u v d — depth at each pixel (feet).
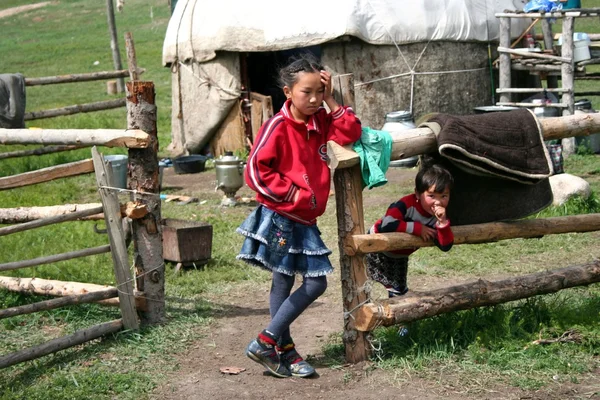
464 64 44.88
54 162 42.04
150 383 14.46
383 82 42.75
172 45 47.73
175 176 42.04
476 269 22.16
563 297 18.25
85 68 97.76
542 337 15.34
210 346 16.43
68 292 18.01
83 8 156.56
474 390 13.47
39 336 17.31
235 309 19.16
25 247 25.81
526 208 15.74
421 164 15.83
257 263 13.98
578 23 92.73
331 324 17.89
